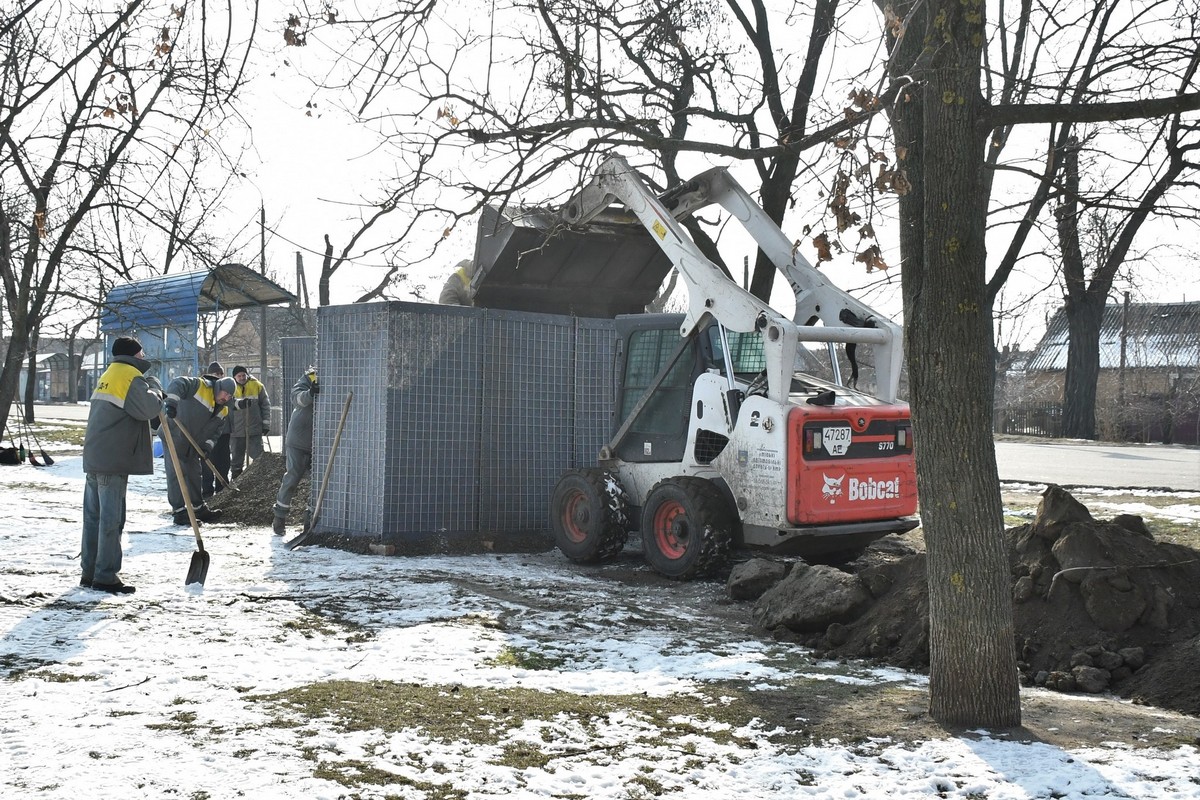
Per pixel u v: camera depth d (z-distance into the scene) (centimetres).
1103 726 489
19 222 894
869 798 391
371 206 579
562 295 1277
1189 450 3519
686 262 966
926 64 500
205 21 558
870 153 481
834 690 548
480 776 399
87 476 755
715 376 951
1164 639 598
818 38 1193
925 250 487
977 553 479
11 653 556
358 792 377
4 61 761
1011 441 4084
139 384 743
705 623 744
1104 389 4866
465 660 586
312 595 768
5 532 1023
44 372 8394
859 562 1012
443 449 1086
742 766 421
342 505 1093
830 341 907
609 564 1013
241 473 1484
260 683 520
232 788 376
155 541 1059
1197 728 491
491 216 1178
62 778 380
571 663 598
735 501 916
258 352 4816
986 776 412
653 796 388
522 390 1141
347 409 1091
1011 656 485
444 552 1061
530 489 1141
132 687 502
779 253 1025
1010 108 477
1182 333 5128
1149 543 659
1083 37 657
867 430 909
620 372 1066
